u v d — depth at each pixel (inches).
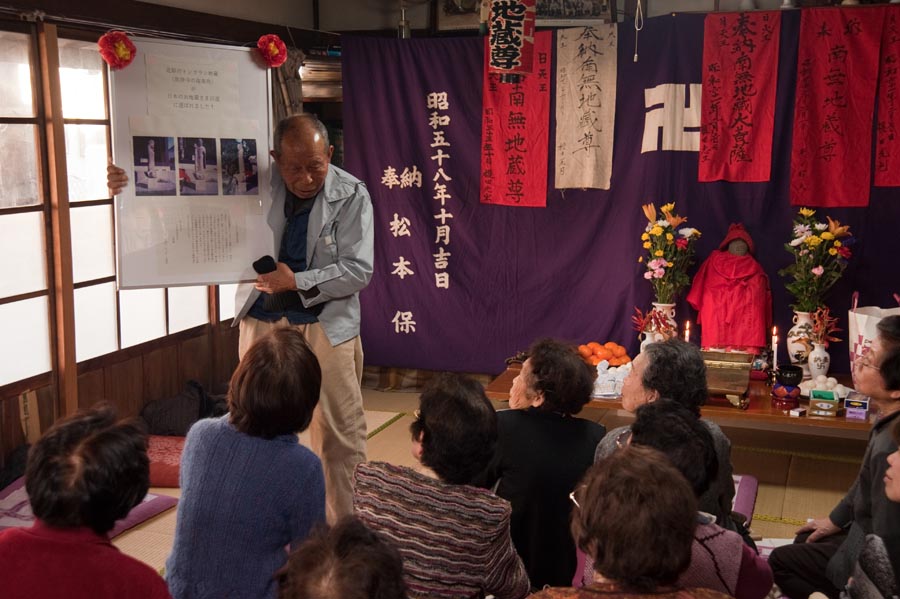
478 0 217.2
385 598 41.8
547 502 91.0
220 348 201.2
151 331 181.8
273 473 75.4
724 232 190.1
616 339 201.3
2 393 146.8
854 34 176.6
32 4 144.4
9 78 144.6
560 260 205.2
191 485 77.1
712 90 185.8
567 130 199.3
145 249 116.0
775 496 154.8
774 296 189.5
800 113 181.8
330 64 216.4
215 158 118.2
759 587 66.9
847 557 97.0
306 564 42.7
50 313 155.6
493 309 211.9
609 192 198.7
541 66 199.3
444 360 217.5
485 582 72.5
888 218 180.4
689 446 70.6
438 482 74.1
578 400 95.3
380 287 219.5
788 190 185.8
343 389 129.4
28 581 57.0
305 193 125.0
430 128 210.7
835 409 153.2
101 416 62.6
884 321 110.5
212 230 119.3
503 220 208.4
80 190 162.1
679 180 190.9
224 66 117.6
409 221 215.0
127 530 138.0
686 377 97.5
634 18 205.9
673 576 54.4
